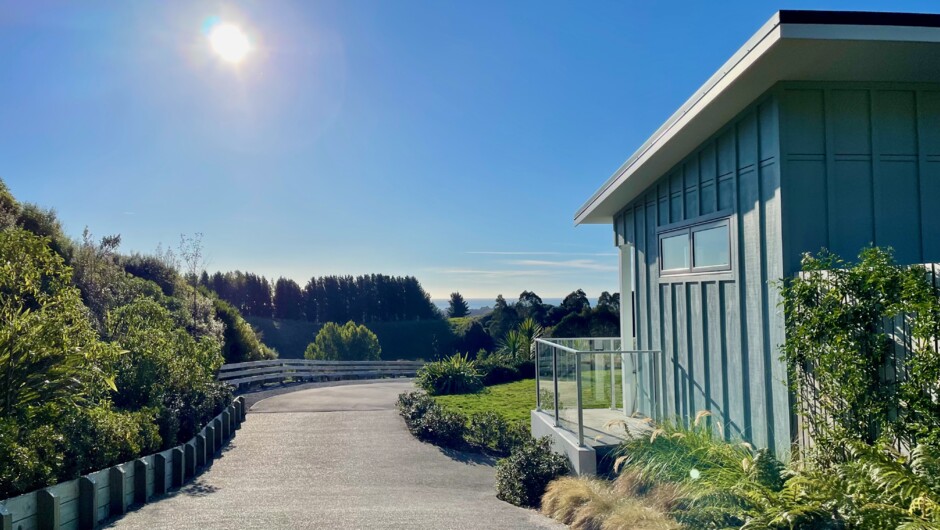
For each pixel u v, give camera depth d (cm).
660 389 856
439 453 1038
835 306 482
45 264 698
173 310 1878
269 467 936
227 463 962
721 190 684
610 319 2302
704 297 731
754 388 621
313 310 5141
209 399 1075
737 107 629
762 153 598
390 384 2134
